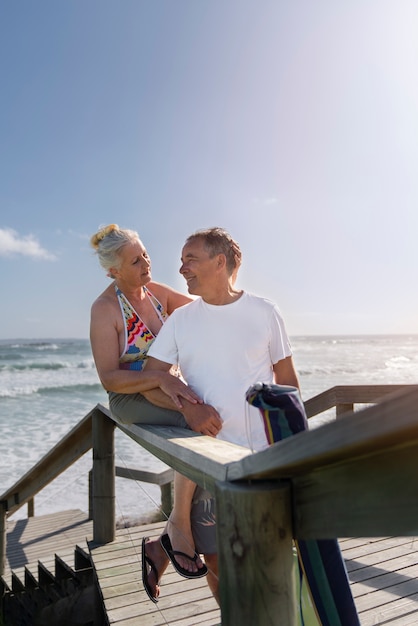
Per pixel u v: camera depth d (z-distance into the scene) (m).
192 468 1.42
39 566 4.41
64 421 16.72
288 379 2.12
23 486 5.05
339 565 1.28
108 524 3.66
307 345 77.19
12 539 6.12
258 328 2.06
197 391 2.11
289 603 1.00
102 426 3.70
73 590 3.84
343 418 0.76
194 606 2.62
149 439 1.97
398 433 0.70
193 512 2.16
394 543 3.08
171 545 2.16
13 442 13.42
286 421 1.28
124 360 2.57
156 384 2.14
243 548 1.00
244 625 1.00
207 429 1.98
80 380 28.28
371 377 32.88
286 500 1.02
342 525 0.90
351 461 0.88
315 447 0.81
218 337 2.06
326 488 0.94
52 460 4.50
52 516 7.01
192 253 2.06
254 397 1.28
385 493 0.82
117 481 9.44
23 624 4.61
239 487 1.04
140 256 2.52
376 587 2.53
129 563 3.22
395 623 2.19
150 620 2.49
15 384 26.42
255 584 0.99
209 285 2.08
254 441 2.01
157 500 8.19
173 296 2.87
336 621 1.25
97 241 2.62
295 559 1.44
